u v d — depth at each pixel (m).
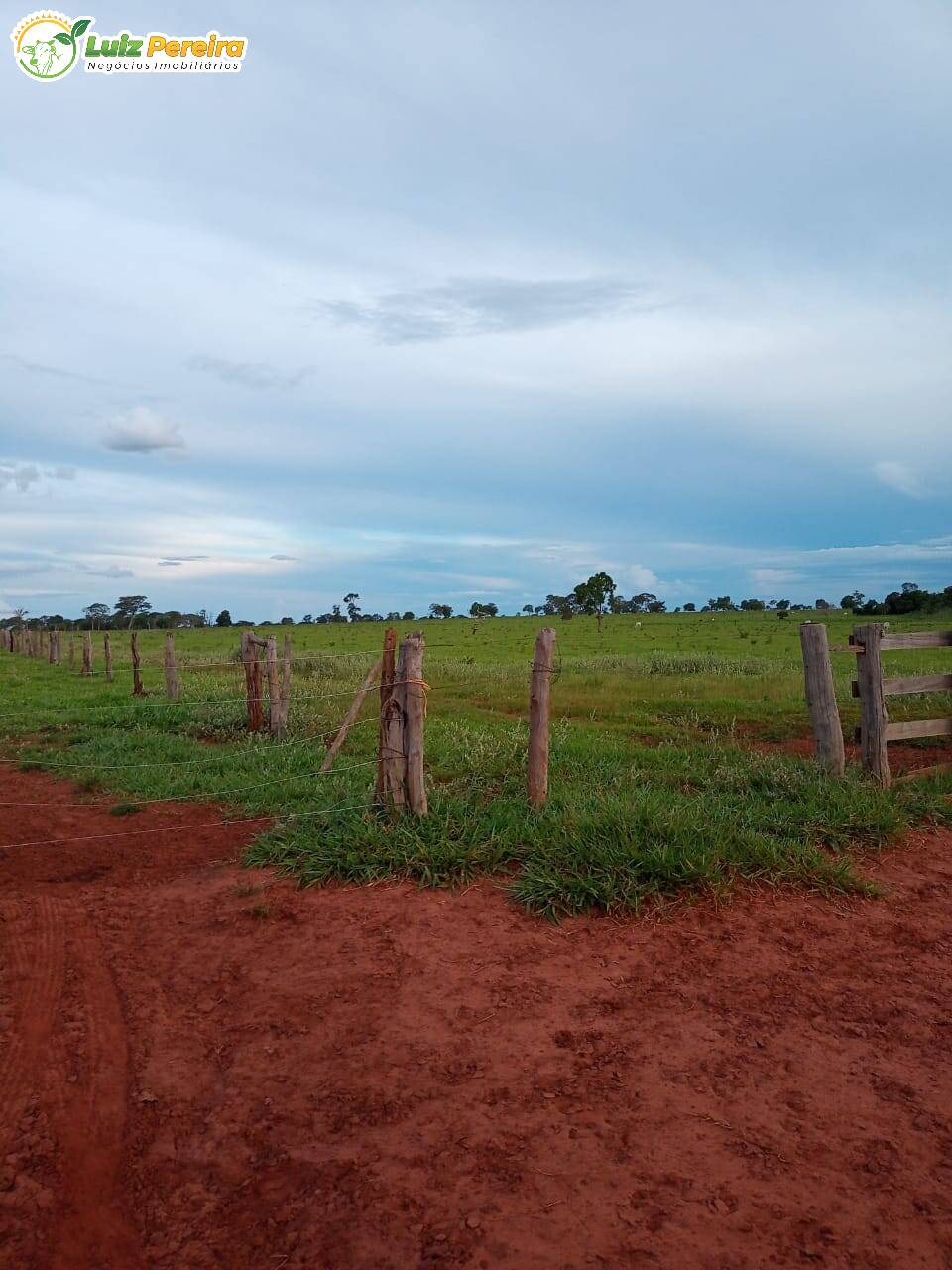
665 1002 4.11
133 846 6.57
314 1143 3.09
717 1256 2.55
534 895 5.16
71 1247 2.64
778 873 5.59
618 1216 2.71
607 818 5.96
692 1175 2.90
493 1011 4.00
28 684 20.02
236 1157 3.04
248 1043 3.78
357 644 37.91
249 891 5.44
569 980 4.31
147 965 4.54
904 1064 3.62
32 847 6.57
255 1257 2.59
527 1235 2.63
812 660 7.84
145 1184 2.93
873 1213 2.73
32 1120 3.26
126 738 11.05
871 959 4.62
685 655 24.45
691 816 6.17
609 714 13.77
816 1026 3.92
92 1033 3.88
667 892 5.25
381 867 5.64
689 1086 3.42
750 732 12.31
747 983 4.31
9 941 4.86
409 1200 2.79
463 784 7.86
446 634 48.06
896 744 11.31
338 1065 3.58
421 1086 3.42
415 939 4.73
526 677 18.83
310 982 4.29
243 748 10.34
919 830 6.92
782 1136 3.12
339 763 9.21
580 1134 3.12
